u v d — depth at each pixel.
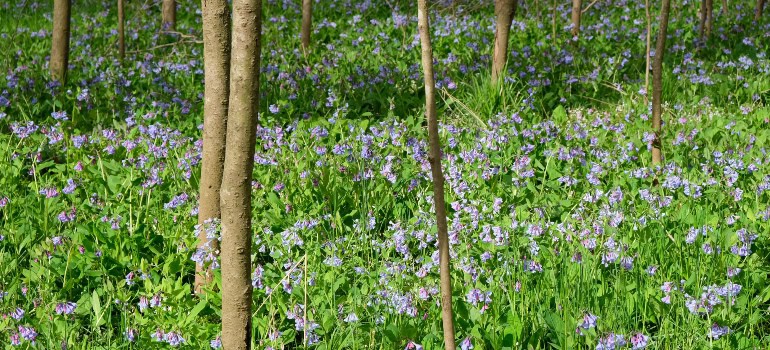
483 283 5.71
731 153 8.41
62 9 12.35
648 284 5.79
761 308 5.86
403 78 12.63
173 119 10.91
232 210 4.57
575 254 5.66
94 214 7.24
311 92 11.85
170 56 15.07
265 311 5.73
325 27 18.41
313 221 6.38
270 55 15.12
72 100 11.42
